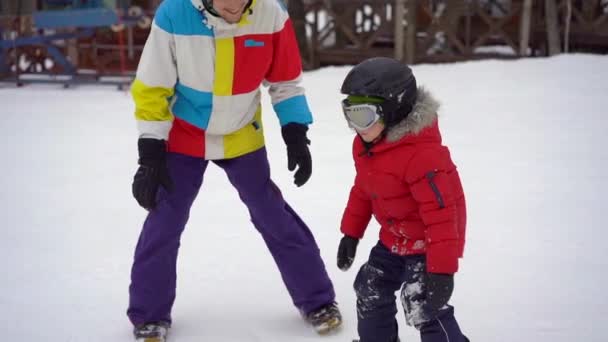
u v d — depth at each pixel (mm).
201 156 3479
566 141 7574
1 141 8453
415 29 13773
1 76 13141
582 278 4223
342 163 7027
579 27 14102
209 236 5125
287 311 3953
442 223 2697
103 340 3635
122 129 9070
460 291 4078
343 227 3143
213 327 3766
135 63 14320
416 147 2746
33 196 6246
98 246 5004
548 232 4996
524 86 10586
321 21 22953
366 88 2689
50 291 4242
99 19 12094
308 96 10641
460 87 10750
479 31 15062
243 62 3289
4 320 3852
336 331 3666
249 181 3578
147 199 3234
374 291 3049
